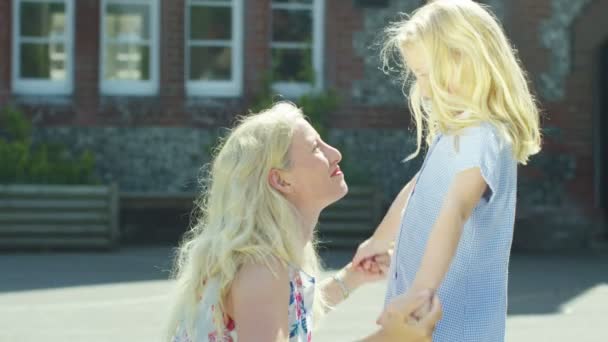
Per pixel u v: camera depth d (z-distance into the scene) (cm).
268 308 256
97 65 1282
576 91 1319
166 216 1288
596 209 1324
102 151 1284
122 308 820
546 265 1120
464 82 291
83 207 1188
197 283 268
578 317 804
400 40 299
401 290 300
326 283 329
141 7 1312
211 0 1323
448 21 290
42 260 1105
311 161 274
